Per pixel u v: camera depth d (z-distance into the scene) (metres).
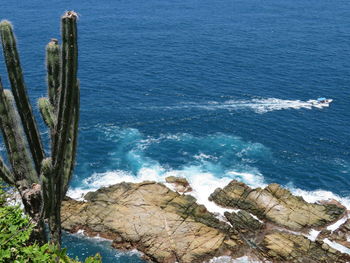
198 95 62.78
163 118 54.53
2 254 9.91
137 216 34.53
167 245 32.22
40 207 10.95
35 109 52.81
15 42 9.70
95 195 36.75
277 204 36.38
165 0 156.38
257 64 78.94
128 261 31.42
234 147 48.03
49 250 10.73
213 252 31.86
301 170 44.03
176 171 43.06
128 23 113.25
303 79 70.62
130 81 67.56
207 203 37.34
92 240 33.12
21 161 10.72
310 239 33.56
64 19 8.50
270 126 53.28
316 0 161.12
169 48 88.94
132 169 43.12
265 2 155.62
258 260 31.70
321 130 52.47
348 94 64.19
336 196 39.88
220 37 99.69
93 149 46.41
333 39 98.81
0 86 10.09
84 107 56.66
